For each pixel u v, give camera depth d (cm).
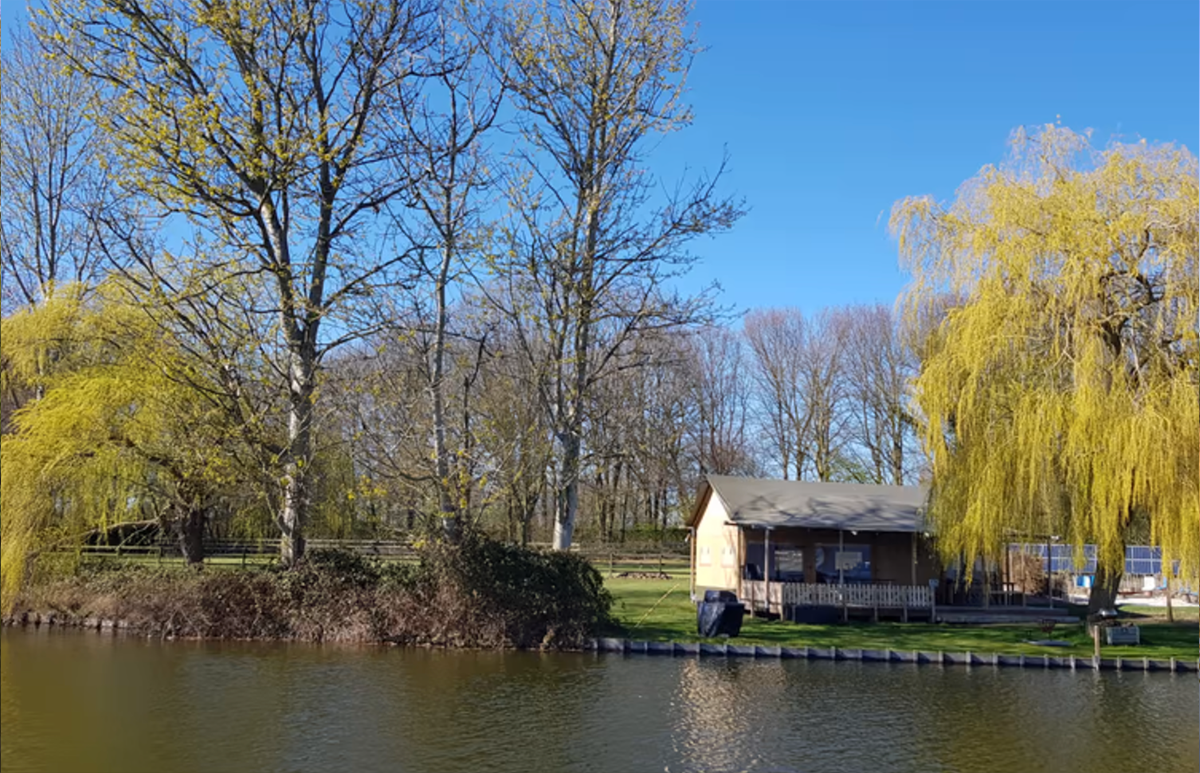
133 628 2023
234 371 2083
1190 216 1889
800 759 1139
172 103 1950
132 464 2077
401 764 1070
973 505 2058
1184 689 1645
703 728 1285
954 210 2241
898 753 1177
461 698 1446
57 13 1916
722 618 2139
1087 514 1959
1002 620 2552
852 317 5431
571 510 2306
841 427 5447
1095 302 1969
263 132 2053
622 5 2305
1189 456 1839
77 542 2100
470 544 2062
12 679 1473
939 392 2161
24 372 2120
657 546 4822
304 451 2111
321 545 2578
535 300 2314
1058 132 2128
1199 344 1873
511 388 2897
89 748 1089
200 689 1448
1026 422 1983
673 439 4947
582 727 1273
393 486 2102
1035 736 1277
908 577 2789
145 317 2136
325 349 2147
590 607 2056
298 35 2103
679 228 2280
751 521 2591
